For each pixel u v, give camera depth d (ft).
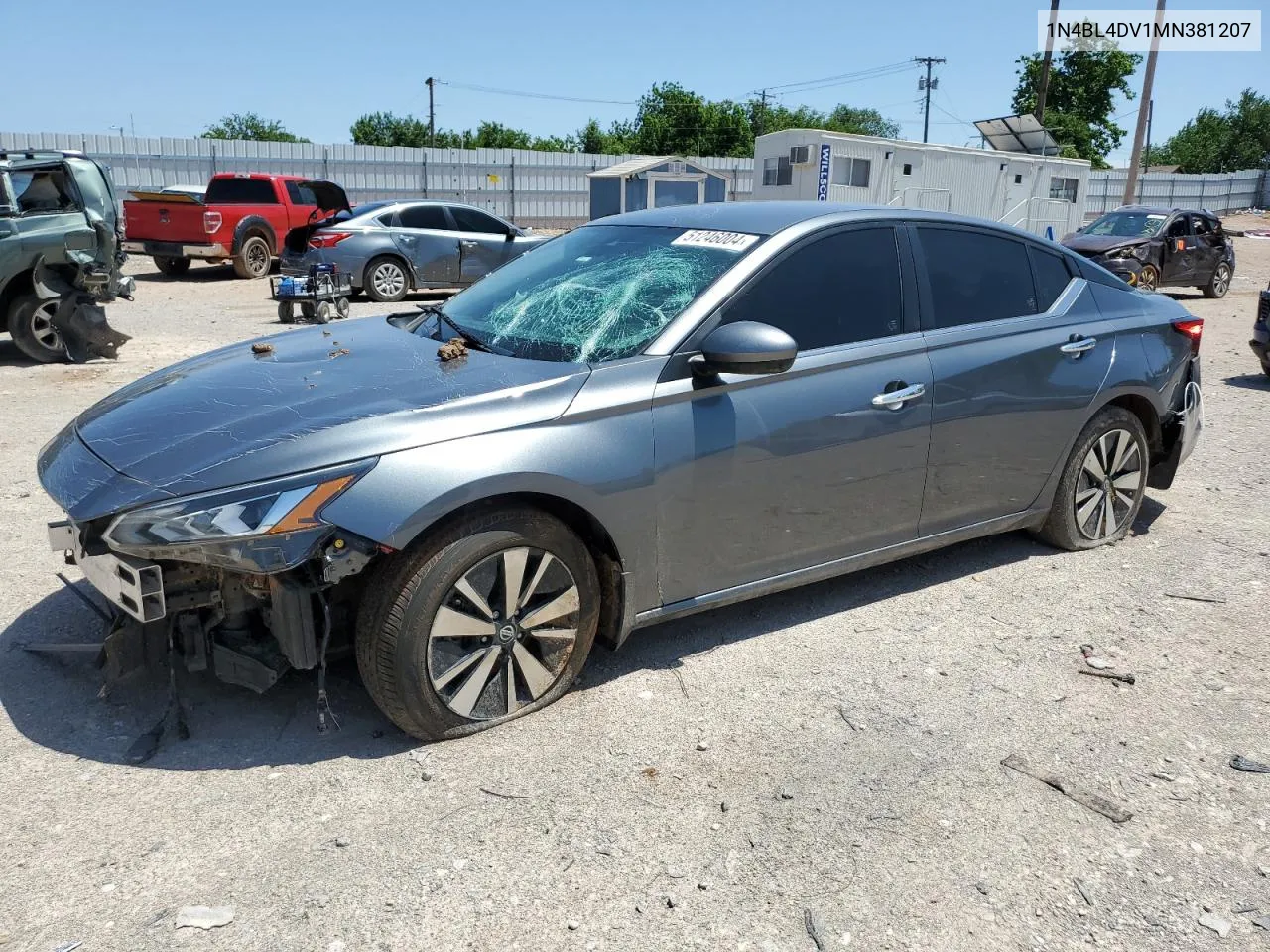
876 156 75.92
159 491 9.25
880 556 13.52
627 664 12.25
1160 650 13.00
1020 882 8.57
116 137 91.25
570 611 10.85
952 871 8.68
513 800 9.46
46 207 32.19
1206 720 11.30
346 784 9.62
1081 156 150.71
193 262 76.84
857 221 13.16
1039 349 14.48
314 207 66.13
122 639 10.73
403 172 107.55
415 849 8.75
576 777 9.86
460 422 10.03
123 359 33.96
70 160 32.63
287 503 9.18
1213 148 216.95
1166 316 16.57
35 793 9.37
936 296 13.71
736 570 12.11
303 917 7.92
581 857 8.72
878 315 13.05
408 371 11.16
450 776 9.79
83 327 32.73
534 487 10.12
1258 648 13.10
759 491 11.89
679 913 8.09
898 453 13.03
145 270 69.87
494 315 12.89
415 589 9.68
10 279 31.58
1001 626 13.58
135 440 10.12
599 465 10.57
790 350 10.71
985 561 15.89
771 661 12.42
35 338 32.50
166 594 9.78
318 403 10.30
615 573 11.17
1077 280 15.70
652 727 10.82
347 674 11.64
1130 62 151.94
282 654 10.28
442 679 10.06
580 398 10.64
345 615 10.34
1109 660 12.66
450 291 57.41
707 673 12.07
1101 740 10.82
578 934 7.84
